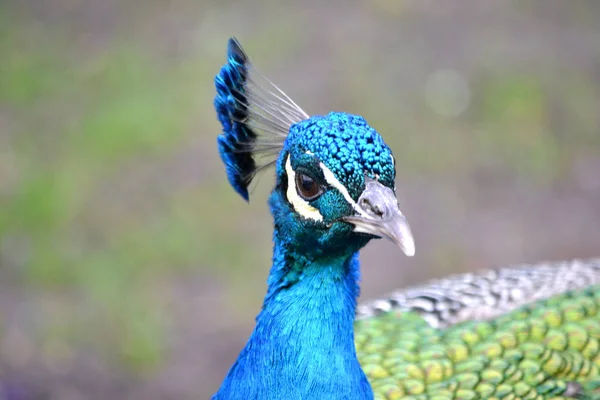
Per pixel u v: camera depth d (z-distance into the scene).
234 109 5.33
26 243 11.86
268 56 16.08
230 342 10.69
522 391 6.02
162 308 11.12
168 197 12.81
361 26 17.25
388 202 4.52
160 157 13.55
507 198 13.20
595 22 17.53
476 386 6.09
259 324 5.09
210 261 11.86
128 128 14.04
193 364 10.41
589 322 6.60
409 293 7.54
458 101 15.09
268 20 17.25
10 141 13.70
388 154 4.63
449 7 18.03
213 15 17.33
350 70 15.77
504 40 16.88
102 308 11.07
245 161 5.42
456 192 13.26
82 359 10.38
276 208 5.00
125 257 11.81
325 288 4.89
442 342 6.60
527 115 14.79
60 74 15.41
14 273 11.44
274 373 4.95
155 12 17.30
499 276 7.74
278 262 5.03
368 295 11.28
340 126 4.64
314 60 16.06
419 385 6.12
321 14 17.58
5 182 12.78
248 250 12.05
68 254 11.75
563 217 12.85
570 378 6.19
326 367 4.89
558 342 6.43
